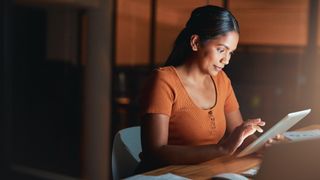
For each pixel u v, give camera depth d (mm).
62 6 4684
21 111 5203
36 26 4961
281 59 3789
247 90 3854
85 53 4551
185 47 1784
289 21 3707
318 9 3584
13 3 4949
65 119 4973
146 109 1682
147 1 4086
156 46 4121
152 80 1725
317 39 3615
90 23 4375
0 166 5020
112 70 4305
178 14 3736
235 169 1590
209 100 1812
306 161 1058
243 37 3762
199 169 1576
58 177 4695
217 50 1705
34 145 5301
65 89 4902
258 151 1754
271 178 1064
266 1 3699
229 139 1606
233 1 3646
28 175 4828
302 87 3707
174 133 1744
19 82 5105
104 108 4414
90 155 4566
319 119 3598
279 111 3805
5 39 4961
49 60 4992
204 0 3428
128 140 2018
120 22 4254
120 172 1961
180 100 1734
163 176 1474
